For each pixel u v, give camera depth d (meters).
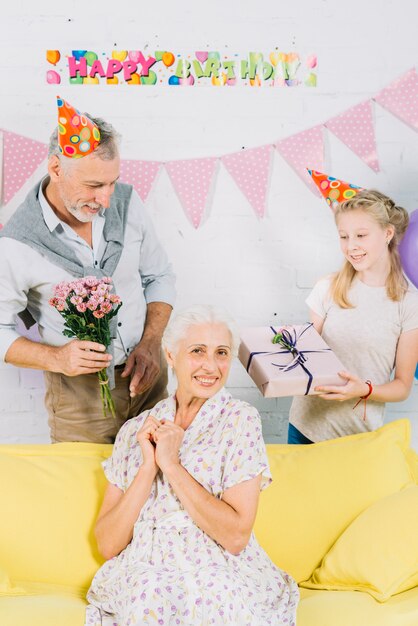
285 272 2.84
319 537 2.01
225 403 1.91
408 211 2.84
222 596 1.64
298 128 2.76
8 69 2.63
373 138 2.74
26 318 2.52
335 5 2.71
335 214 2.49
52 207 2.38
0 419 2.79
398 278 2.44
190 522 1.79
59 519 1.98
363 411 2.44
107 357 2.26
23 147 2.58
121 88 2.69
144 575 1.67
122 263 2.51
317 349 2.31
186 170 2.70
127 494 1.81
